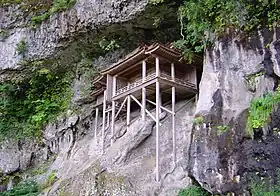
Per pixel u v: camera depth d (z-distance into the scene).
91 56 21.23
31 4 22.55
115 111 18.98
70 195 14.90
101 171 15.24
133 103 18.52
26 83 22.80
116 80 18.22
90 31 19.45
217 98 12.34
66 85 22.28
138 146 15.78
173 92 15.52
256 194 9.81
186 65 16.61
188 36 15.07
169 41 18.75
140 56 16.16
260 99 10.81
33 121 22.00
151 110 17.50
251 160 10.33
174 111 15.29
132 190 13.70
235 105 11.85
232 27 12.95
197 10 13.90
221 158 10.98
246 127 10.81
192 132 12.24
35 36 21.75
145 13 17.48
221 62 12.94
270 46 11.70
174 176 13.72
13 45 22.41
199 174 11.37
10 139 21.67
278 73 11.22
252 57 12.14
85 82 21.20
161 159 14.66
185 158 14.11
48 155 20.95
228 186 10.55
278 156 9.86
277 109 10.32
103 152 17.59
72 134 20.66
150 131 15.99
